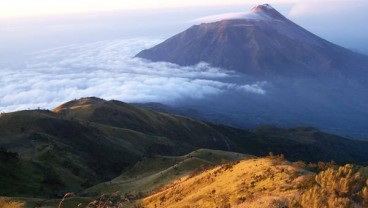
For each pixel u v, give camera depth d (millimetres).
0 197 54500
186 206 37656
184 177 60219
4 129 121250
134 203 50281
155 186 63875
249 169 39875
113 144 141875
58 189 77688
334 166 35094
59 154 102812
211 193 38031
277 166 37094
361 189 24312
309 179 29031
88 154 122875
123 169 126562
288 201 26453
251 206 28391
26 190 69438
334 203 22734
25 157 91188
